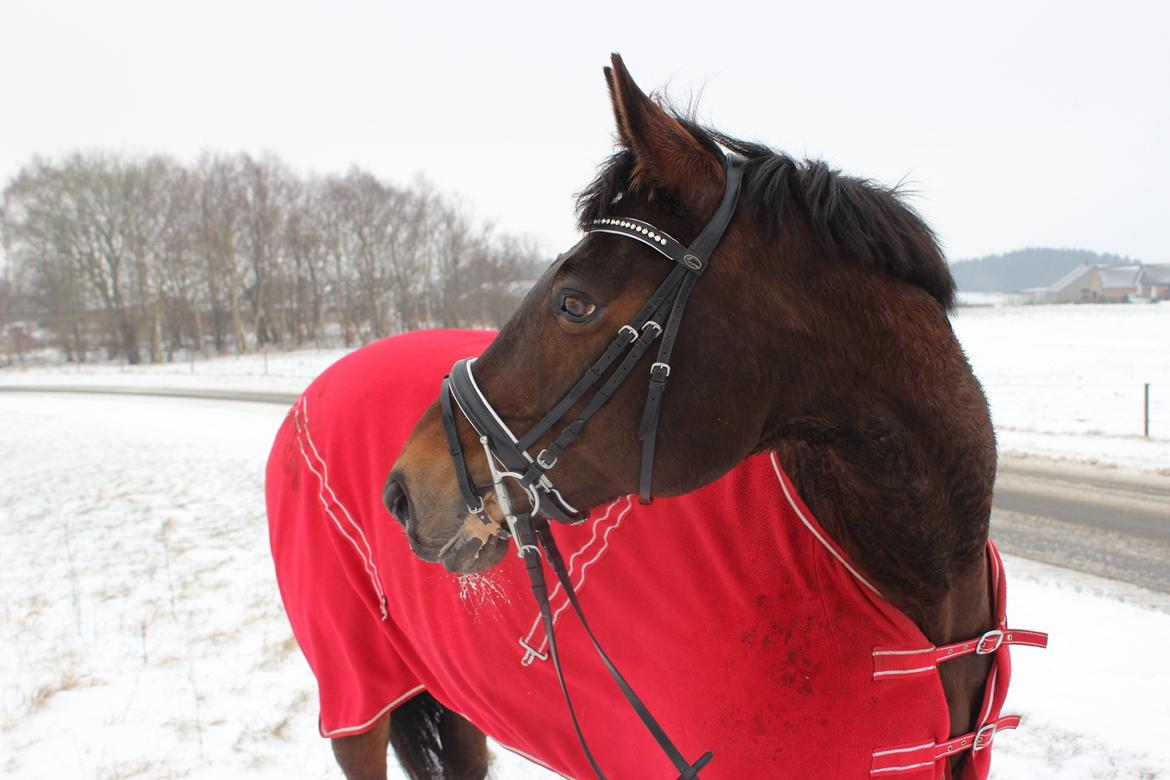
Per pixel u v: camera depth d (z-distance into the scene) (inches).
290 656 185.5
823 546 63.6
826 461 64.4
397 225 2023.9
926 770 64.9
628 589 71.9
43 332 2123.5
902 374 59.8
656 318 58.4
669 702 69.2
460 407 65.8
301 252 1996.8
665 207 60.1
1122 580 211.6
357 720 98.9
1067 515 281.6
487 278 1989.4
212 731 151.7
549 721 81.0
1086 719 136.2
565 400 60.3
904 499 60.7
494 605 81.4
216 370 1343.5
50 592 236.4
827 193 60.7
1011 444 419.8
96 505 362.9
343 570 99.3
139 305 1902.1
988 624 68.6
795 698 62.9
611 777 77.0
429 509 66.2
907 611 64.4
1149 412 507.5
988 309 1847.9
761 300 58.9
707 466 59.9
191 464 467.2
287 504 108.3
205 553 273.4
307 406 108.9
